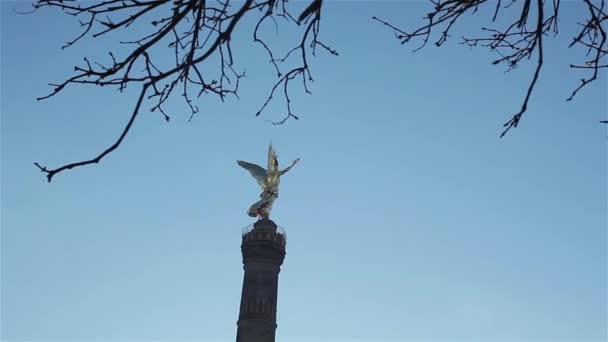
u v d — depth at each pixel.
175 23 6.45
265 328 59.53
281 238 64.88
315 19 7.15
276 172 68.75
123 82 6.56
